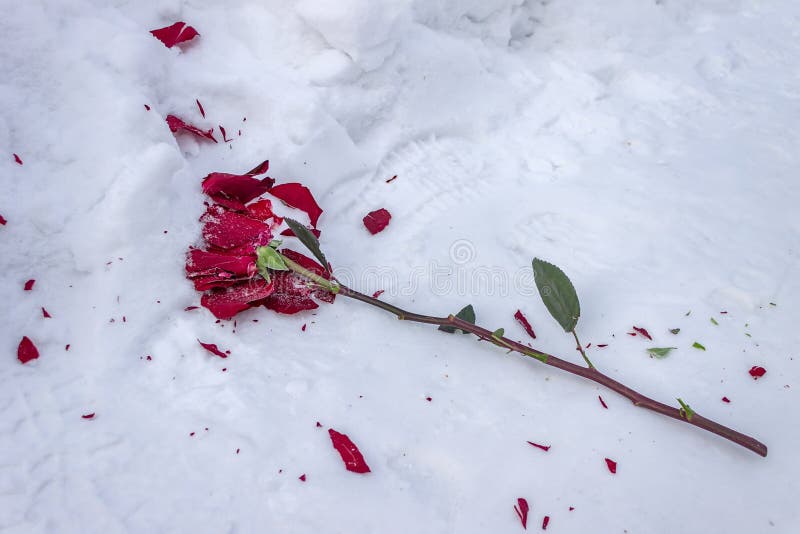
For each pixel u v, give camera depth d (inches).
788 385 29.3
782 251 33.9
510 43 44.3
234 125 34.4
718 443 27.9
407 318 30.3
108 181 29.6
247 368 28.9
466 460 27.2
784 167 38.2
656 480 26.9
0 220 28.3
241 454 26.8
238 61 35.8
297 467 26.7
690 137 40.3
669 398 28.9
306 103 34.6
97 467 26.1
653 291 32.3
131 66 31.8
